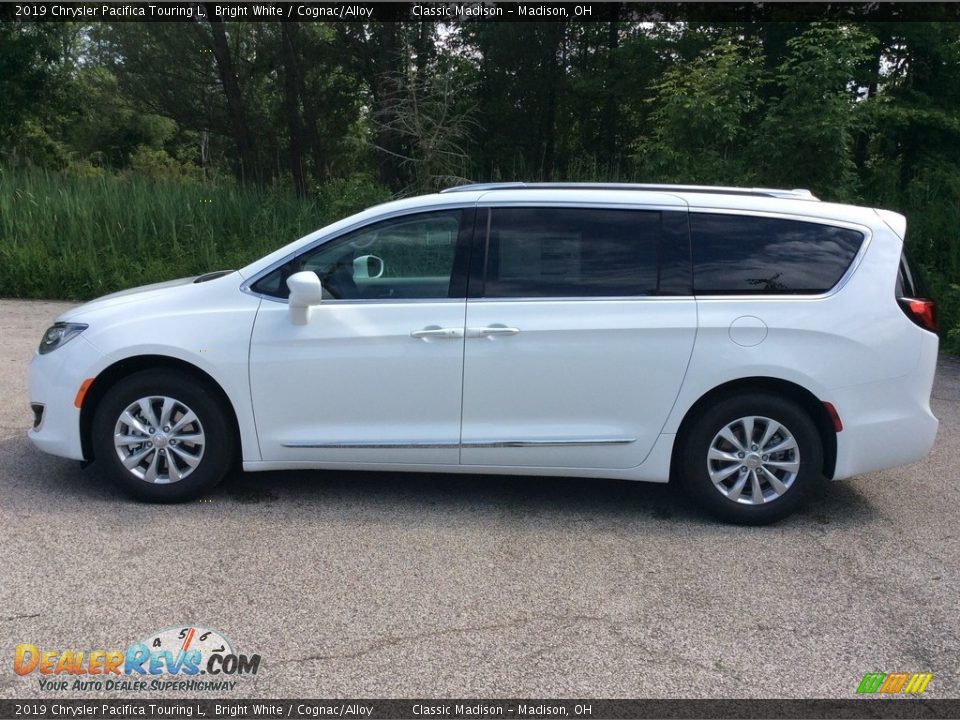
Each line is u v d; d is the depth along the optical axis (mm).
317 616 3459
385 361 4434
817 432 4445
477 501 4840
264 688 2977
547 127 23172
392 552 4098
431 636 3328
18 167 15781
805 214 4527
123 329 4500
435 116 14578
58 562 3861
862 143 16797
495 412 4469
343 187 15570
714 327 4359
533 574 3898
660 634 3387
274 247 13695
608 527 4496
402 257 4566
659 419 4449
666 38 20062
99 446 4531
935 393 7910
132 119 36594
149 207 13625
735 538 4387
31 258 12430
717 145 13305
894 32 15891
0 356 8305
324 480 5098
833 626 3484
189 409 4516
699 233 4496
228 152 33062
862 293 4414
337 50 25000
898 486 5273
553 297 4445
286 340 4453
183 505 4609
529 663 3160
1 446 5535
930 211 12758
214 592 3635
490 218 4543
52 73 25422
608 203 4539
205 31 24078
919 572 4020
